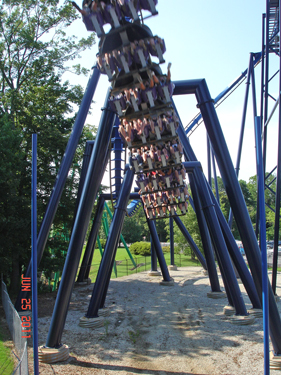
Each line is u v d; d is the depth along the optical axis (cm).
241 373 755
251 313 1196
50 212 1221
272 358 788
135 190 2253
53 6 2300
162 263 2062
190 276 2397
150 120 785
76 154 2350
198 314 1291
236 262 1183
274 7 1822
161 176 947
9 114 2036
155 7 664
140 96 759
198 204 1560
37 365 671
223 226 1238
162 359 852
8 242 1622
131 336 1043
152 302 1554
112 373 776
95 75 1222
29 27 2292
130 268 3491
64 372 780
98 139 1039
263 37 1838
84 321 1150
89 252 2155
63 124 2264
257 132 703
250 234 913
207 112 1011
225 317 1225
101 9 677
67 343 985
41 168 2112
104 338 1027
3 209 1661
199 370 781
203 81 1023
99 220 2109
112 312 1373
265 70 1689
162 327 1134
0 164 1620
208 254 1625
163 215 1058
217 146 996
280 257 3294
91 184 1010
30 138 2016
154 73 738
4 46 2181
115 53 712
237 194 955
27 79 2314
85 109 1217
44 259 1897
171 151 841
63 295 898
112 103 798
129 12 664
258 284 884
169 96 762
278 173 1396
